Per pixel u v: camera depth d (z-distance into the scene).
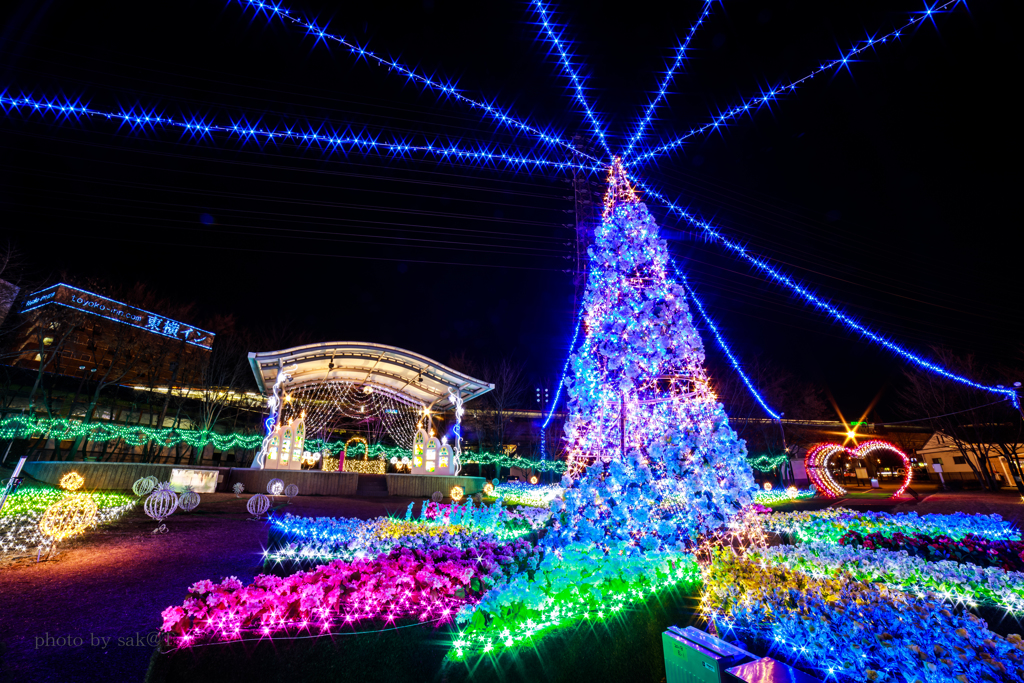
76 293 24.03
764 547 5.75
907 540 7.65
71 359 26.16
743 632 4.11
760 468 31.53
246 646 3.89
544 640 4.17
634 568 5.29
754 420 31.47
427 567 5.25
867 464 34.94
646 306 6.36
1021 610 4.53
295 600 4.39
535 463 30.27
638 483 5.77
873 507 16.20
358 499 16.70
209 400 29.25
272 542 7.91
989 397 24.09
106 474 14.45
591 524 5.70
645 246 6.60
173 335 27.67
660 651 4.06
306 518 9.66
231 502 13.29
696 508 5.66
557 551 5.62
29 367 24.83
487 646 4.00
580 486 5.95
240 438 31.75
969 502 13.74
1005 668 2.98
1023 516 11.73
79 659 3.80
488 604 4.41
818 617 3.83
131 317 25.81
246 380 31.19
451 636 4.16
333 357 20.19
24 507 10.34
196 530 8.95
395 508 14.34
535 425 34.78
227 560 6.84
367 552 6.84
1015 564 6.84
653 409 6.34
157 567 6.41
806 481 30.83
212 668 3.59
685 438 5.81
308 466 25.95
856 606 3.92
